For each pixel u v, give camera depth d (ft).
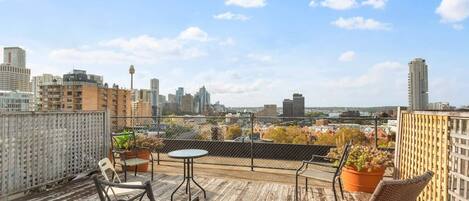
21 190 14.92
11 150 14.47
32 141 15.61
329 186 16.67
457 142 9.54
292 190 15.93
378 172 15.06
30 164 15.47
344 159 12.87
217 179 18.35
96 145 20.33
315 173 13.75
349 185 15.67
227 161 23.91
